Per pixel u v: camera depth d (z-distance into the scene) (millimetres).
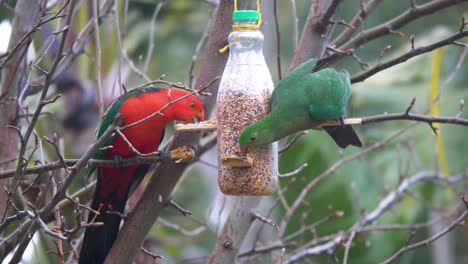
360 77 9031
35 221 7617
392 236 14875
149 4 18125
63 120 14328
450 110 16953
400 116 8703
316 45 9766
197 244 16891
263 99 8445
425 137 16312
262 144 8109
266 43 16078
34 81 10781
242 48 8531
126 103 9164
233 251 9594
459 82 17406
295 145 14922
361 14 10406
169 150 9195
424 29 19891
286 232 14836
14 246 9352
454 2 9664
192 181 17906
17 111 9625
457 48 17297
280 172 14961
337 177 15047
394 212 14891
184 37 18797
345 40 10469
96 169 10422
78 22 12023
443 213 15078
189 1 18812
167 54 18391
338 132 8820
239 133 8406
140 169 9570
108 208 9227
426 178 13297
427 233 17234
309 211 13773
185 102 9102
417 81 16766
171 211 14258
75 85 14461
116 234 9344
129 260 9031
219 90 8586
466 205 9648
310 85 8195
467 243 19953
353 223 14945
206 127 8328
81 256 9234
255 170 8383
